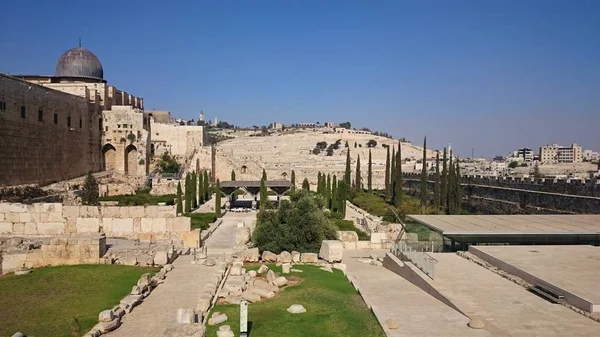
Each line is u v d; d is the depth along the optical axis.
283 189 74.19
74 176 89.19
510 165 175.62
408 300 22.64
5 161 63.44
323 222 39.66
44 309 20.11
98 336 17.09
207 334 16.80
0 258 28.39
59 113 82.44
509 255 30.36
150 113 150.00
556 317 19.53
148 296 22.11
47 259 28.89
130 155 107.50
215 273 25.75
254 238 38.66
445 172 66.88
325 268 29.44
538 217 42.06
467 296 22.58
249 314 19.31
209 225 55.19
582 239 34.31
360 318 19.27
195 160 104.44
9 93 64.56
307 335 17.12
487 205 68.00
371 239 43.78
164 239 39.34
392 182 79.31
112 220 39.75
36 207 38.59
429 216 43.00
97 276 25.50
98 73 110.12
